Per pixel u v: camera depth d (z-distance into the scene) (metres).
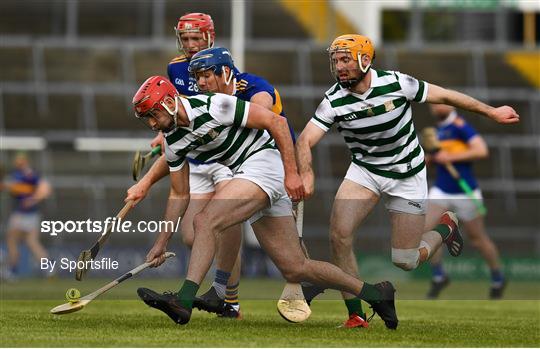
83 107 67.25
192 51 23.25
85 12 76.69
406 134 21.27
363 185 21.59
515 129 67.94
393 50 72.06
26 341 17.41
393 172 21.45
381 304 20.98
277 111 21.91
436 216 22.91
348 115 20.83
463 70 72.00
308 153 20.73
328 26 75.75
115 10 76.62
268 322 22.72
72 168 63.31
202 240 19.55
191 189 24.20
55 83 68.25
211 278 27.84
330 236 21.56
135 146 64.50
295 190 19.42
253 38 76.00
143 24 76.75
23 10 75.94
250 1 74.69
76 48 70.44
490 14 77.31
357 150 21.55
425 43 77.19
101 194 62.06
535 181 65.25
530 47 73.25
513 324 24.22
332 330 20.66
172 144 19.80
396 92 20.70
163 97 18.81
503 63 72.31
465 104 20.94
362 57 20.31
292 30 76.31
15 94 67.19
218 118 19.31
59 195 61.75
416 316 26.80
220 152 19.98
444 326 22.92
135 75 69.88
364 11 74.19
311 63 69.69
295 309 22.06
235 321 22.83
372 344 18.00
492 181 64.94
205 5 75.81
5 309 25.62
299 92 68.06
